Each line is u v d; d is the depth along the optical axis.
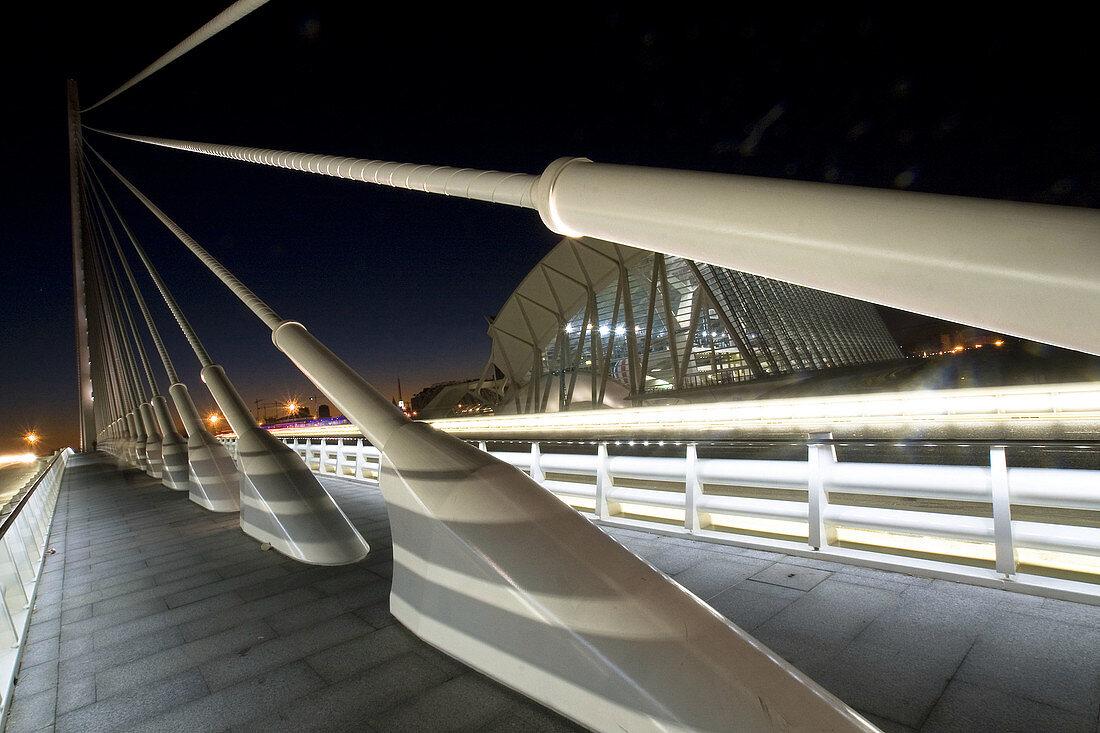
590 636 2.60
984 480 4.20
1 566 5.13
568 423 39.62
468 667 3.36
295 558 6.27
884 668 3.04
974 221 1.55
